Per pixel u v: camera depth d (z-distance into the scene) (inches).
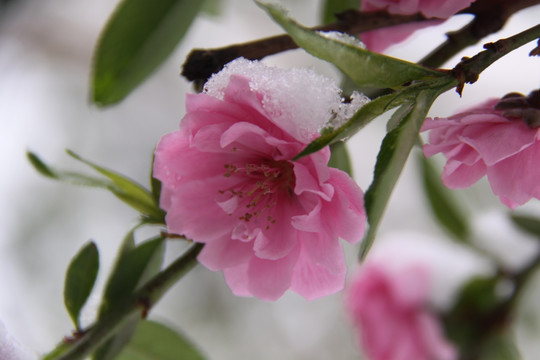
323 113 12.7
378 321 17.7
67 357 13.3
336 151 14.1
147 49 15.6
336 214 13.0
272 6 12.0
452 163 13.3
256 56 13.4
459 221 18.2
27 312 25.5
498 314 17.3
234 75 12.6
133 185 14.1
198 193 13.5
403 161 12.2
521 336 20.1
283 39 13.4
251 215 13.6
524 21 19.6
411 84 12.4
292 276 13.6
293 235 13.5
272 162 13.7
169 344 14.7
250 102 12.7
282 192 13.8
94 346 13.4
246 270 13.6
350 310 18.4
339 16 14.0
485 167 13.3
